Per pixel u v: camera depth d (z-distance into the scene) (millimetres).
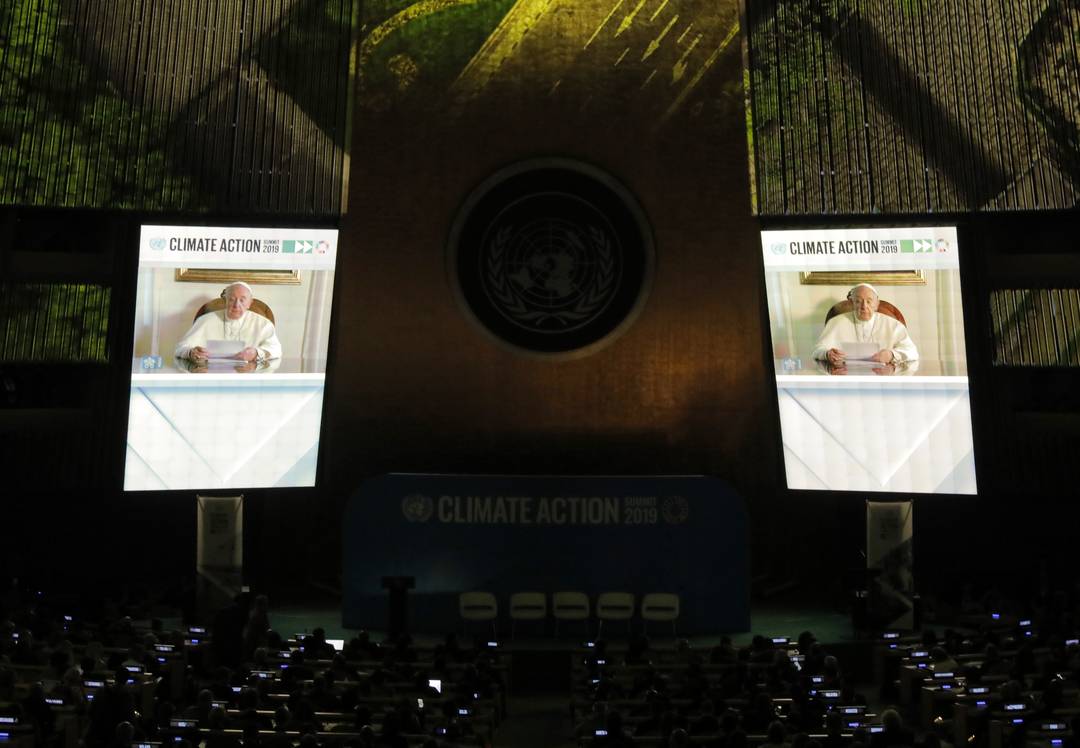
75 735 9180
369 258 20578
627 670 12648
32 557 20391
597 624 16734
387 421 20312
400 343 20469
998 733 9578
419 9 20891
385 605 16797
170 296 19797
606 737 9172
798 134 20422
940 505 20891
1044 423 19406
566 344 20578
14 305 19578
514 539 16797
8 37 19672
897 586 16500
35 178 19578
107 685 9219
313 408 19781
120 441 19453
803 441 19766
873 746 8320
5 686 9680
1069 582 20250
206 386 19656
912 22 20281
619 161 20766
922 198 19969
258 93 20391
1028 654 12180
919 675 13422
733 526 16906
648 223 20672
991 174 19844
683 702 10570
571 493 16859
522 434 20344
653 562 16766
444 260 20594
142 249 19812
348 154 20547
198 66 20266
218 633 13914
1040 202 19703
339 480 20172
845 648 15961
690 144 20781
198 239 19953
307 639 13703
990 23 20078
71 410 19625
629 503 16844
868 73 20328
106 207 19734
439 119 20781
